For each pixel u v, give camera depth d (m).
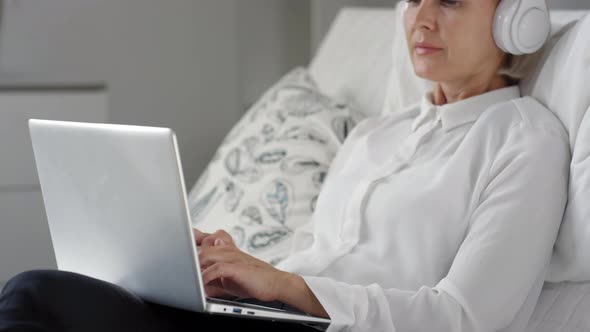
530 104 1.34
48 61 2.98
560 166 1.25
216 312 1.07
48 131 1.12
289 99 2.02
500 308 1.16
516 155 1.25
